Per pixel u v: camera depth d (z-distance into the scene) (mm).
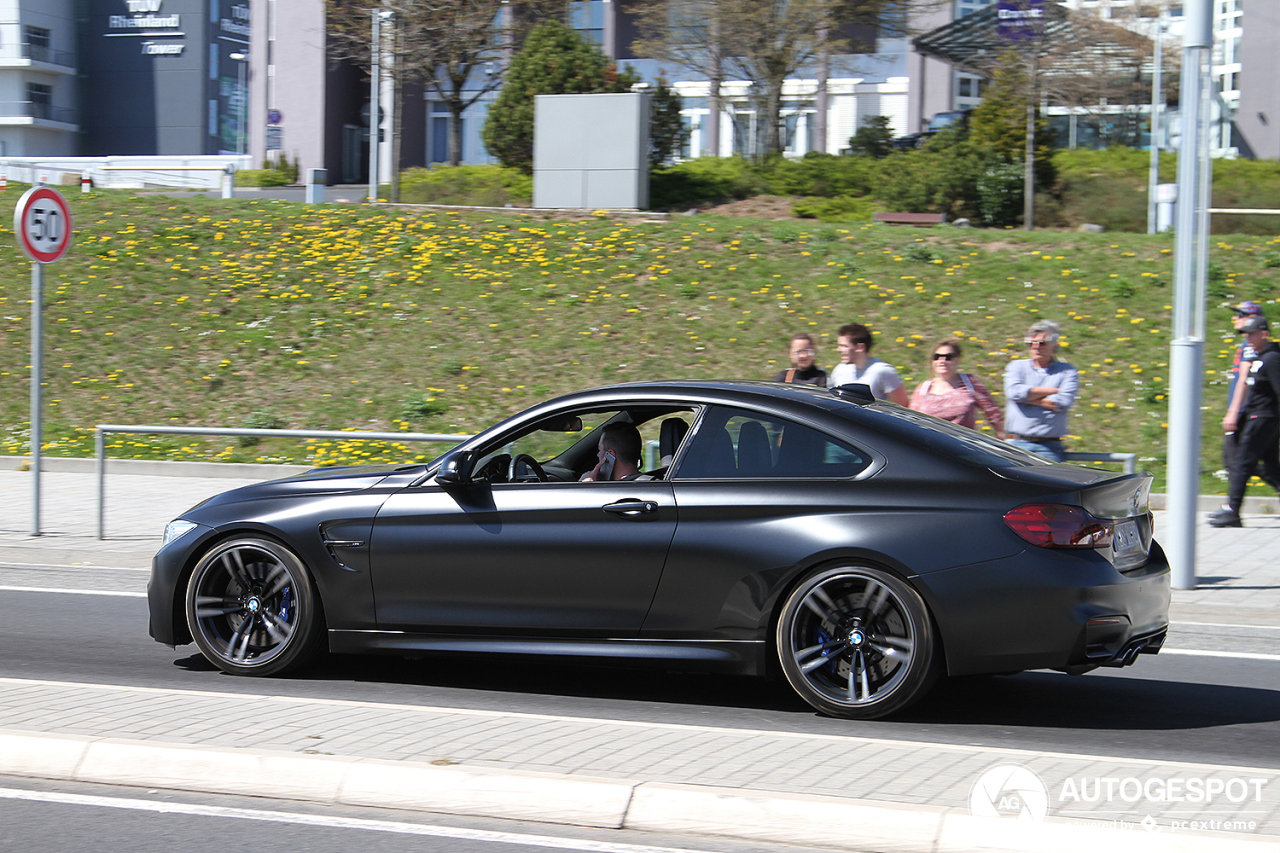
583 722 7500
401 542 8828
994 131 37062
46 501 19062
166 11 108688
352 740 7008
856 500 8000
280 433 14570
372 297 28047
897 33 44969
